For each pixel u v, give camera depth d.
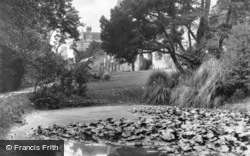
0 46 10.37
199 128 5.21
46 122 6.66
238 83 9.80
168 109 8.65
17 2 8.09
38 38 11.68
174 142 4.61
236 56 9.65
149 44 12.79
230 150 4.11
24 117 7.44
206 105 9.84
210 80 10.23
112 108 9.74
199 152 4.09
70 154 4.20
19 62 13.62
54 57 11.85
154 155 4.12
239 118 6.46
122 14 12.40
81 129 5.46
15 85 14.24
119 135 5.05
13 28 8.44
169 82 12.16
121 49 12.98
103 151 4.33
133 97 12.78
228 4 12.79
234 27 10.16
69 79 12.05
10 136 5.10
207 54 12.51
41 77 11.43
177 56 13.70
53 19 17.41
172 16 12.77
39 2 10.26
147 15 12.79
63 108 10.42
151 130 5.19
